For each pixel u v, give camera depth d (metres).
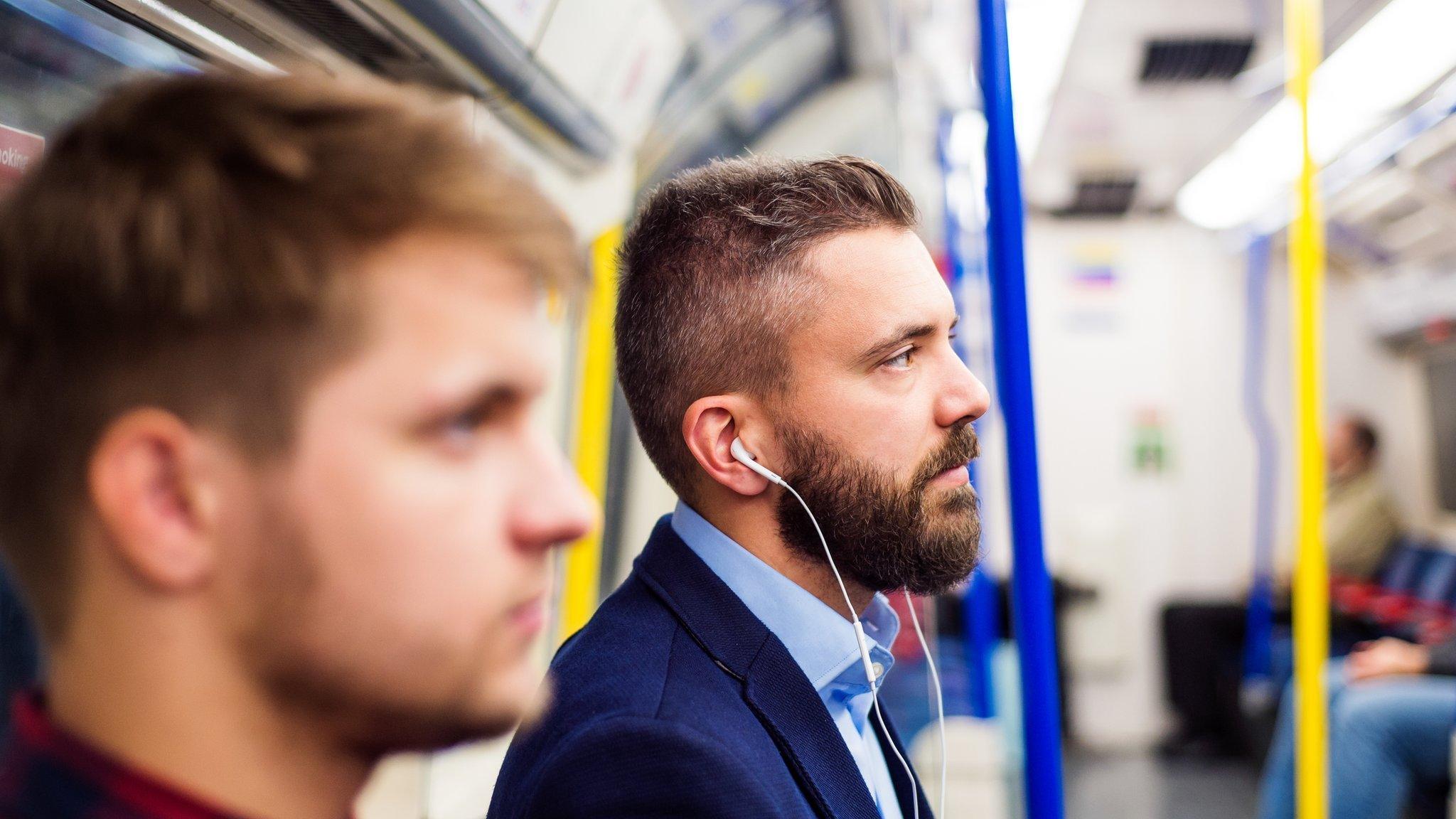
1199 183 4.89
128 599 0.28
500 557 0.30
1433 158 4.11
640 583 0.90
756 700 0.78
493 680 0.30
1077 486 5.56
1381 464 5.72
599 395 2.07
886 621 1.02
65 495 0.27
